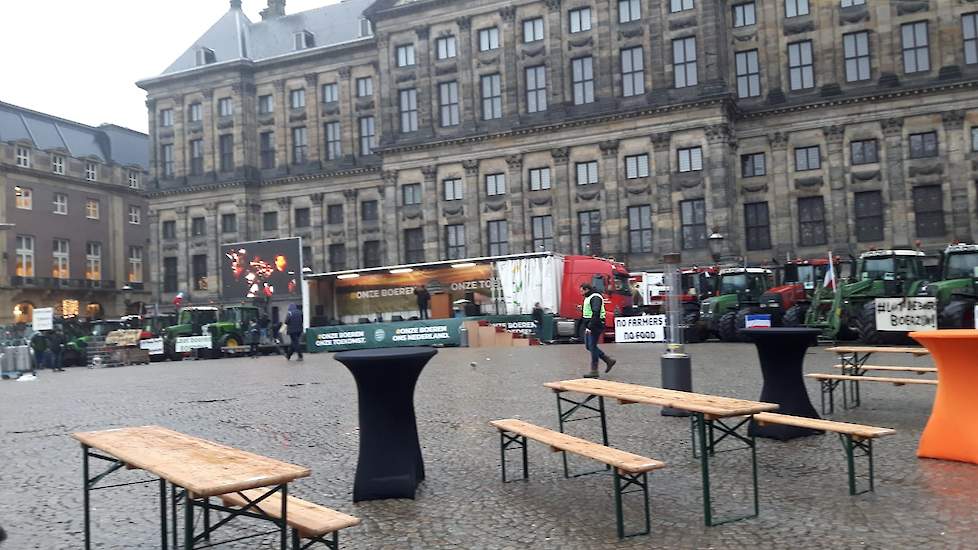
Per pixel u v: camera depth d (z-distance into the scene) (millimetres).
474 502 6812
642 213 46969
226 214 64000
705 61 45188
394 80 55125
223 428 11523
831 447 8578
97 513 7043
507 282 35406
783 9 47344
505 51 50906
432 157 52906
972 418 7594
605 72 48125
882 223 44312
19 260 68438
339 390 16688
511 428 7473
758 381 14703
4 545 6074
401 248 53812
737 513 6180
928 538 5348
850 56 45812
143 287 82000
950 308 21938
